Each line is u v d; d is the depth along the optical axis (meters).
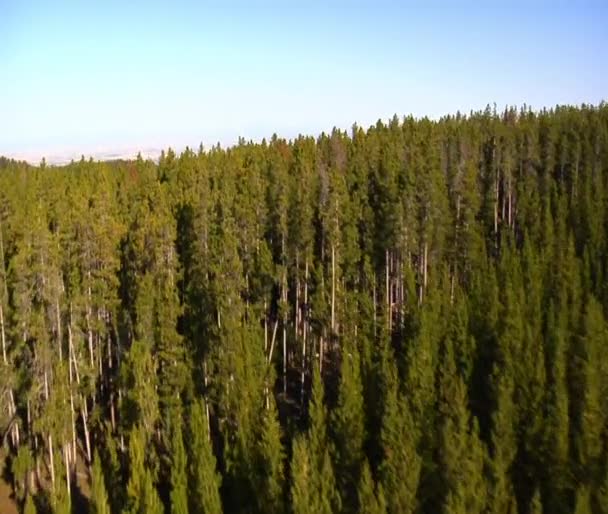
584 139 97.62
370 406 47.19
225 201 68.75
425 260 67.88
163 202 72.50
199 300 57.59
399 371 50.38
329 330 61.78
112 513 45.12
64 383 50.47
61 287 54.22
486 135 108.00
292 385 63.59
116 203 80.38
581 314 53.28
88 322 56.59
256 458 44.03
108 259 58.38
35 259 51.84
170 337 51.19
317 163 92.62
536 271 62.19
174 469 42.03
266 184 82.25
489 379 46.59
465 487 36.00
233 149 116.12
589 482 36.84
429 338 49.03
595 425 38.78
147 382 48.50
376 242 70.19
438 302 56.03
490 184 92.12
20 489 49.41
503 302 55.72
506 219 91.88
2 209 67.06
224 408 49.03
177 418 47.41
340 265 66.69
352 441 42.56
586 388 40.88
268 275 64.75
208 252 61.22
